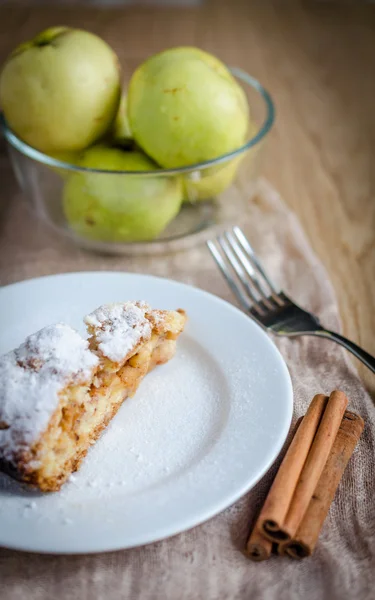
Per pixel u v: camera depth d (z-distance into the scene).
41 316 0.50
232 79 0.57
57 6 0.92
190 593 0.38
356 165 0.68
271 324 0.51
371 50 0.85
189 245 0.58
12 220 0.61
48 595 0.38
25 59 0.54
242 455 0.41
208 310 0.49
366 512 0.41
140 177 0.53
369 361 0.48
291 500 0.39
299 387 0.47
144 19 0.90
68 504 0.40
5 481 0.41
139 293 0.51
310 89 0.78
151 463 0.42
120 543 0.37
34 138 0.55
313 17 0.92
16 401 0.40
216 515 0.40
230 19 0.91
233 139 0.54
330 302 0.53
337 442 0.42
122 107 0.59
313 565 0.39
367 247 0.59
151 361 0.46
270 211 0.62
